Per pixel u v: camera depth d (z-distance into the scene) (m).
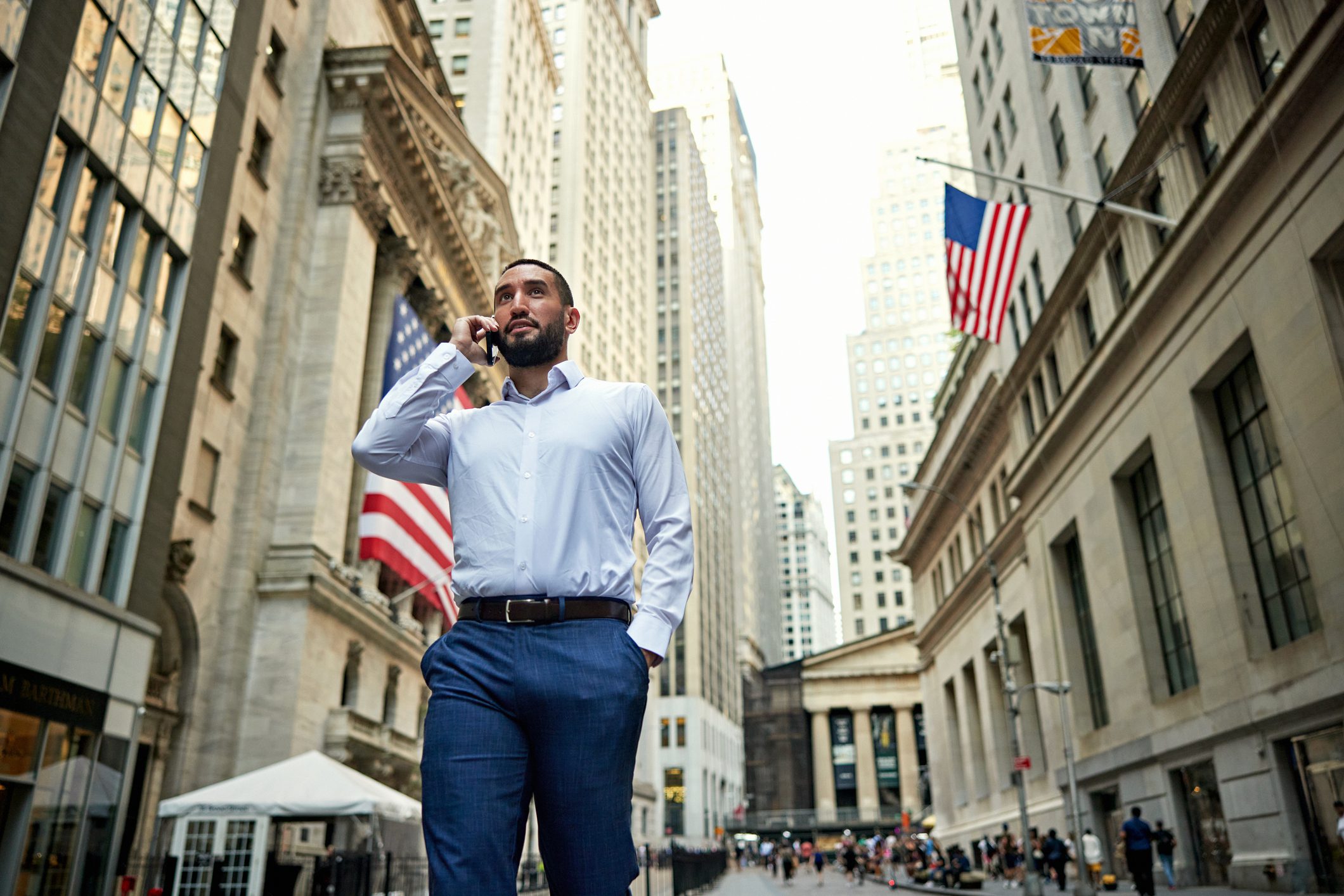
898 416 152.12
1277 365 18.80
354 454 2.67
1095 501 28.88
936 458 53.94
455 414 2.78
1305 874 18.73
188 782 23.48
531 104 64.44
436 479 2.80
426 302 38.25
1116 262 27.20
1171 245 22.27
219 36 23.52
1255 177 19.03
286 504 27.56
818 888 39.00
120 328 19.05
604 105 89.44
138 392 19.56
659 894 17.84
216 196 22.92
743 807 96.75
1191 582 22.91
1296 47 17.00
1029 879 23.12
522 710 2.30
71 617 16.52
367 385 33.53
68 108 17.39
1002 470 41.97
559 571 2.41
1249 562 21.23
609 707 2.29
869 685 105.50
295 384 28.89
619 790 2.29
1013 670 40.19
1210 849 22.98
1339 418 16.94
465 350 2.79
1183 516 23.19
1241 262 19.89
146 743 22.59
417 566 28.61
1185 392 22.78
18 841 14.93
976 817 48.00
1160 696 25.73
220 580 25.34
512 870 2.21
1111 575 27.98
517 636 2.36
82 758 16.62
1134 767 26.94
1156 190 24.67
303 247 29.88
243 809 15.30
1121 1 16.19
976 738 48.56
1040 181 32.88
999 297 18.77
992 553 41.12
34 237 16.50
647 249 106.75
